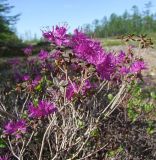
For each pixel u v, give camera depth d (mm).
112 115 395
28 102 377
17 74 472
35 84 343
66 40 293
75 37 293
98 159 352
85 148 326
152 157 371
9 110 387
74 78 291
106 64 267
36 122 284
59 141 331
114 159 342
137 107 418
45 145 333
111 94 376
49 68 357
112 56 320
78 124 304
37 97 343
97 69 266
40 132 320
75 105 330
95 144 343
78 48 273
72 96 279
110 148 361
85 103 316
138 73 318
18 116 330
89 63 266
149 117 424
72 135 305
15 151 334
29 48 489
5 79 484
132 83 328
